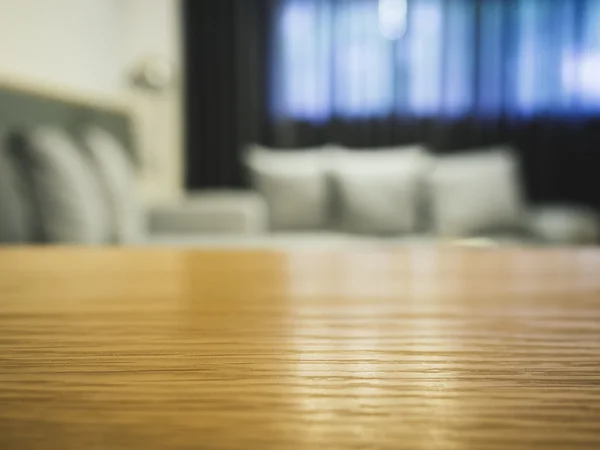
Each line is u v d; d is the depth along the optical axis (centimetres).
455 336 21
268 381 16
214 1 375
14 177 173
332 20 373
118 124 317
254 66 379
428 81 377
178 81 384
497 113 378
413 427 13
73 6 299
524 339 20
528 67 373
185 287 31
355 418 13
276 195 334
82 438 12
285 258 43
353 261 42
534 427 13
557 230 288
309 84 379
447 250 49
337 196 337
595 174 382
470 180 323
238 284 32
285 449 12
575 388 15
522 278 34
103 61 342
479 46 371
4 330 21
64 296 28
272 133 383
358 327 22
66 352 19
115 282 32
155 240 251
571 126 378
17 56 243
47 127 223
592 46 370
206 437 12
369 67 378
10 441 12
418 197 335
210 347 19
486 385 16
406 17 371
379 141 383
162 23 377
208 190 393
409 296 29
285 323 23
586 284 32
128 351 19
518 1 368
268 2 374
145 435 12
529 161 382
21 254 45
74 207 179
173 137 387
